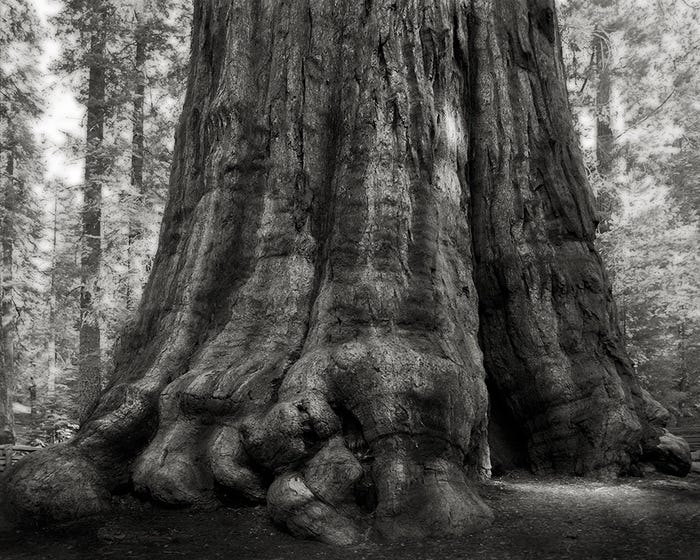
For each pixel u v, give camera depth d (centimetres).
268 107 701
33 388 2842
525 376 730
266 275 654
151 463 547
